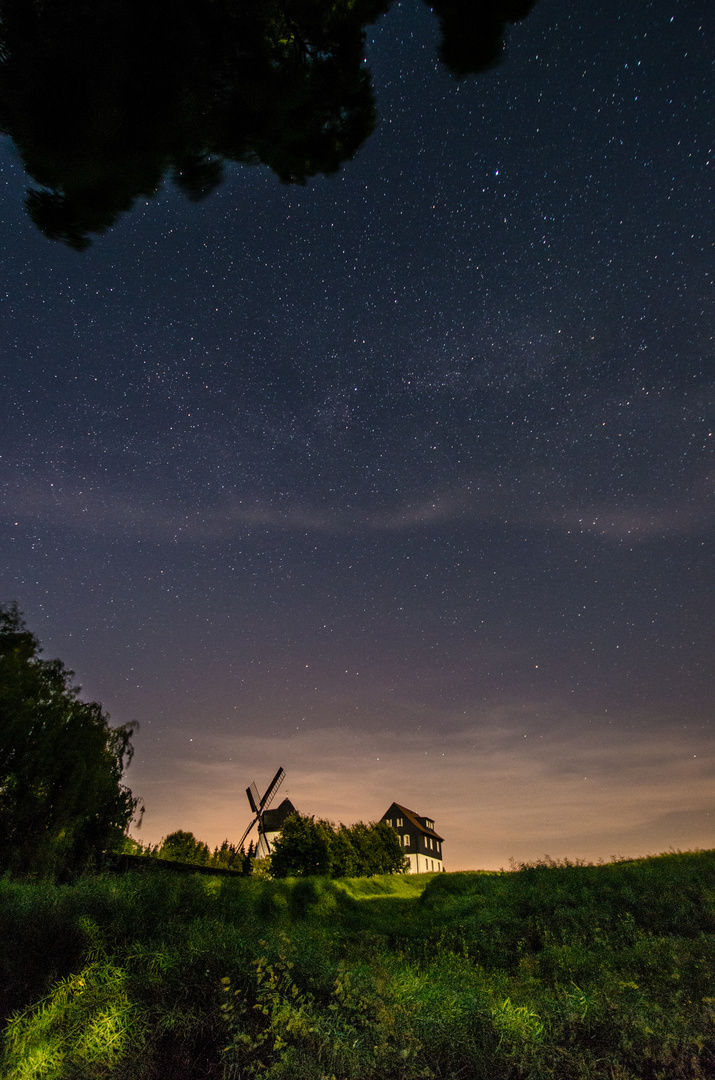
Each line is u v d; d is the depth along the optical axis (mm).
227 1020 4648
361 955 8156
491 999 5664
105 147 7512
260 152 9117
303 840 45562
